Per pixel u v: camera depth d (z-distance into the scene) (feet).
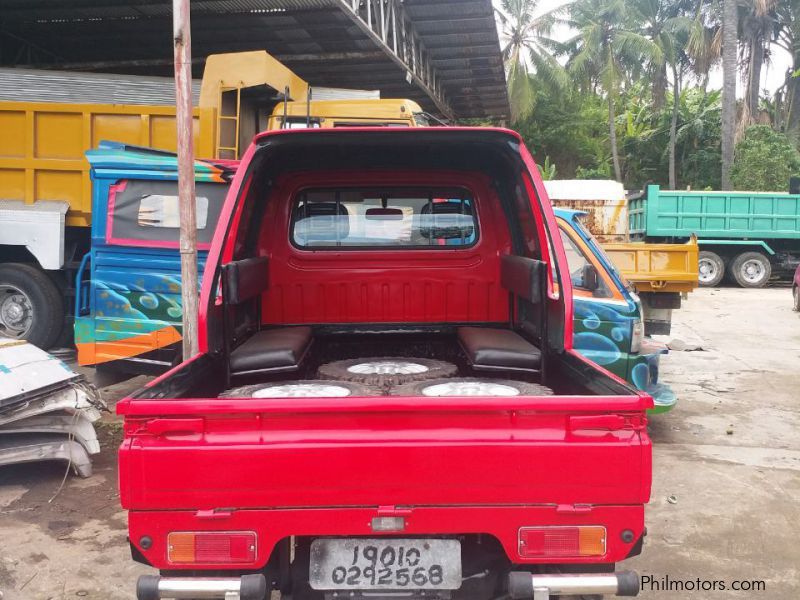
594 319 18.43
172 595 7.69
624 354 18.39
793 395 25.41
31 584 11.87
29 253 26.66
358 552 8.18
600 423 7.82
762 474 17.35
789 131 105.81
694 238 25.43
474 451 7.76
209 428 7.80
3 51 46.83
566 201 45.68
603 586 7.75
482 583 9.28
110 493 15.65
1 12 41.24
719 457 18.65
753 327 39.78
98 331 20.84
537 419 7.88
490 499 7.82
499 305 14.55
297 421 7.82
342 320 14.49
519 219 13.85
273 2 37.60
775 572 12.59
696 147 118.93
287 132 11.23
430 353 14.47
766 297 53.36
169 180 20.15
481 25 44.83
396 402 7.73
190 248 16.05
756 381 27.40
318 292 14.38
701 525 14.46
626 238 45.39
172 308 20.42
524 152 11.45
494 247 14.46
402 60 43.01
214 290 10.77
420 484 7.77
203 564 7.79
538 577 7.77
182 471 7.69
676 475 17.24
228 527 7.79
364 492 7.77
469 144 12.10
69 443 16.16
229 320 11.75
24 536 13.56
